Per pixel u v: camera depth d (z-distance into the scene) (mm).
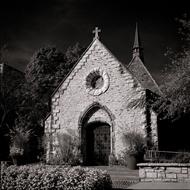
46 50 31203
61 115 19125
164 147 17859
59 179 8781
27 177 9078
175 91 13867
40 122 24953
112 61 18594
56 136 18828
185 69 13523
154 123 16766
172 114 15555
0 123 22969
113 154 17266
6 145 22328
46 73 30312
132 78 17844
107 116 18188
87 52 19453
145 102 17125
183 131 18656
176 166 10805
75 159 17672
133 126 17141
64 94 19375
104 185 9289
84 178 8734
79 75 19312
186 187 4812
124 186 10961
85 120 18719
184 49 14008
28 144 19797
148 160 14828
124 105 17641
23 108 24797
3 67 24484
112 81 18297
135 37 28016
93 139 18594
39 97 27234
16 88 25094
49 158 18469
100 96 18391
